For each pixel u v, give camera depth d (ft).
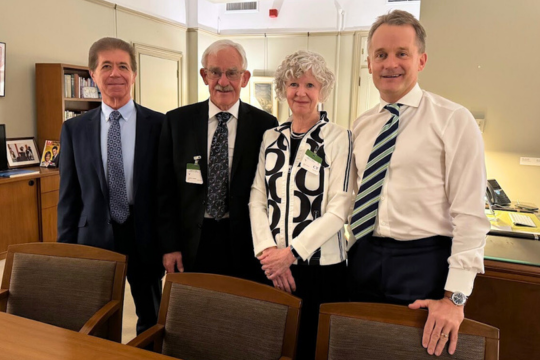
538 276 5.86
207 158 6.10
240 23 26.61
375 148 4.64
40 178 13.50
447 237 4.48
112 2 18.43
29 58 14.85
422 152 4.36
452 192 4.25
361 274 4.90
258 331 4.44
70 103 16.43
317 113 5.58
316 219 5.11
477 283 6.22
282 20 25.79
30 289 5.48
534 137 9.81
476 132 4.17
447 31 10.09
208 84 6.09
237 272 6.13
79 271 5.42
